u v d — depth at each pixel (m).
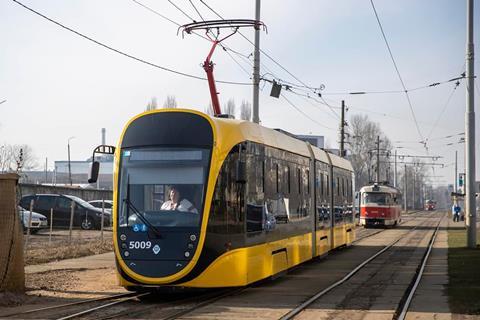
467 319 11.58
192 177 13.55
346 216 28.27
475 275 18.23
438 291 15.22
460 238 35.69
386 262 22.70
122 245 13.48
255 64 26.39
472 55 28.05
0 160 60.12
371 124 92.25
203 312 12.10
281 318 11.45
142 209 13.56
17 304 13.09
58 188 42.28
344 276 18.41
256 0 26.53
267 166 16.27
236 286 14.42
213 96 20.61
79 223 35.53
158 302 13.40
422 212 107.75
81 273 18.66
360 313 12.18
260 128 16.28
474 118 28.11
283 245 17.42
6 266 13.98
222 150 13.86
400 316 11.73
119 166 13.94
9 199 14.09
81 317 11.52
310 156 21.34
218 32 21.64
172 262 13.19
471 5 27.94
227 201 13.82
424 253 26.34
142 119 14.16
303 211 19.92
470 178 27.97
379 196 50.56
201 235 13.20
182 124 13.93
